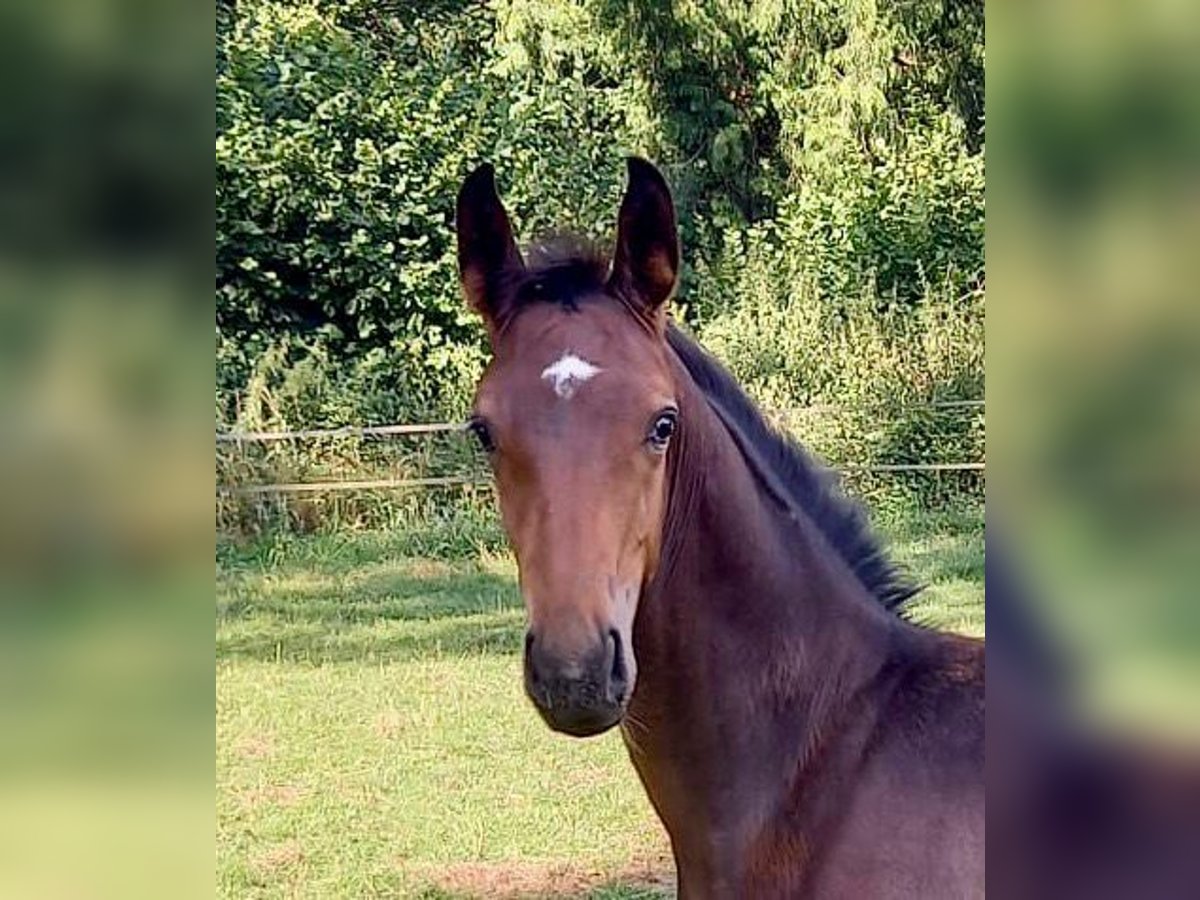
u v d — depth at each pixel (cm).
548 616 231
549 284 262
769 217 1711
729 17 1658
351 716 735
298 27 1347
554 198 1395
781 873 262
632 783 639
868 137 1595
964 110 1612
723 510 261
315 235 1280
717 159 1689
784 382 1265
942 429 1160
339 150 1274
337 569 1054
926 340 1241
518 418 243
